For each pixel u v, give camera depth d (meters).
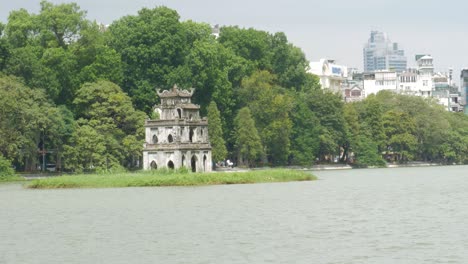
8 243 97.62
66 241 98.62
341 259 85.25
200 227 108.94
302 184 189.50
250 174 198.12
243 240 97.50
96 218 119.69
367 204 136.88
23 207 135.50
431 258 84.94
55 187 178.88
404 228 105.50
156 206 134.50
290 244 94.25
